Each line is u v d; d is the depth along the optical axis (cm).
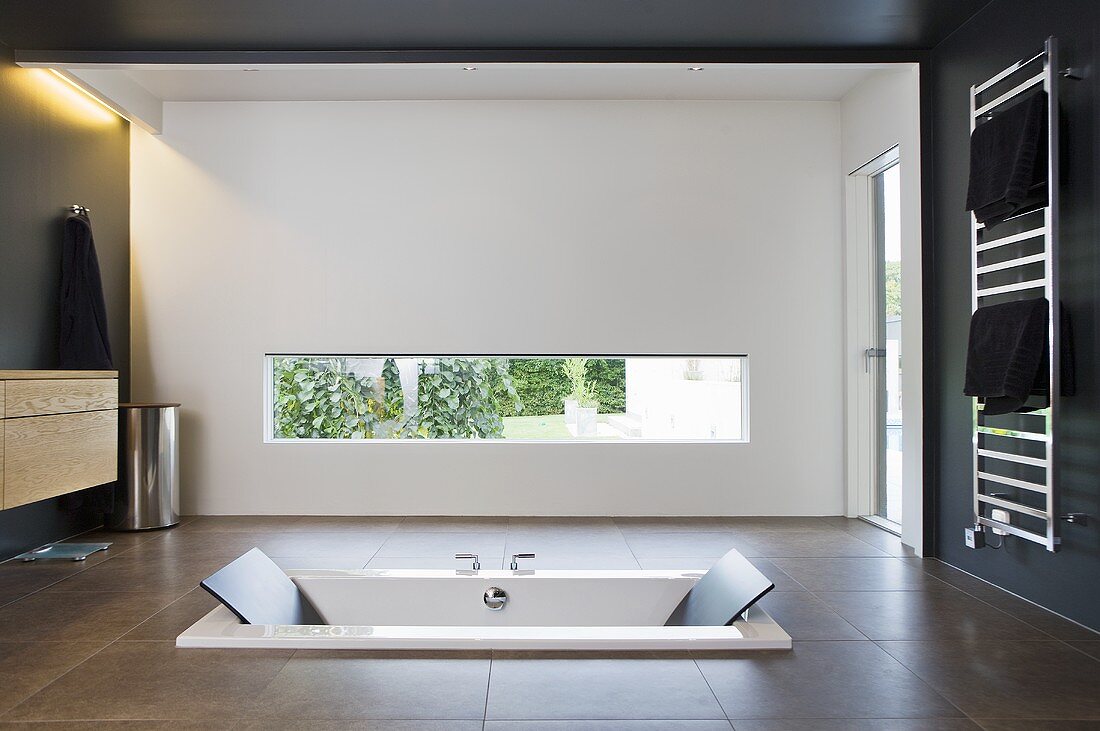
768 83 507
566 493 532
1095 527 296
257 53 414
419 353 537
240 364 535
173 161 536
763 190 539
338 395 543
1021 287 322
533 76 494
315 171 539
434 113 538
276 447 533
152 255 535
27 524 424
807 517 530
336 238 536
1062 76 313
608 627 286
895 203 497
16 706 225
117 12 370
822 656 266
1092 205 297
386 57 413
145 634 287
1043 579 325
